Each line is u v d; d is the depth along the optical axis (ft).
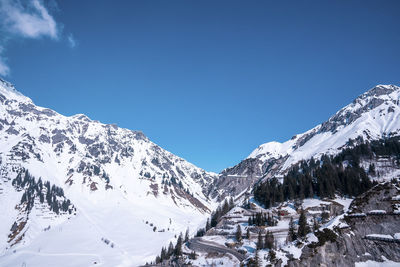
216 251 445.78
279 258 222.48
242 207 651.66
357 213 219.61
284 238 412.57
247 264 238.68
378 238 199.21
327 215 464.65
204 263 419.74
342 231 215.72
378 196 220.64
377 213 210.79
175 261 478.18
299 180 638.94
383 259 191.42
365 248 201.36
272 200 607.78
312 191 577.43
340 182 604.49
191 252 476.54
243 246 434.30
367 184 565.94
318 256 211.20
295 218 501.97
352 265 198.49
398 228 197.67
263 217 516.73
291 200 593.01
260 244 370.53
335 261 205.77
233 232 514.68
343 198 558.56
